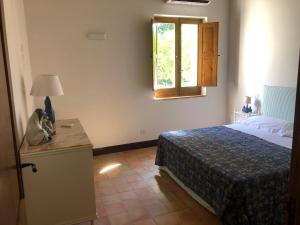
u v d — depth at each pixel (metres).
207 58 4.86
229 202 2.21
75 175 2.20
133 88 4.49
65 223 2.23
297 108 0.63
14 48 2.33
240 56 4.84
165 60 4.76
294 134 0.64
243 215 2.17
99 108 4.30
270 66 4.22
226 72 5.21
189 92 5.09
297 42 3.74
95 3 4.02
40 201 2.13
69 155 2.15
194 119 5.09
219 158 2.71
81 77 4.12
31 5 3.69
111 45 4.21
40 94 2.60
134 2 4.25
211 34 4.75
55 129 2.71
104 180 3.43
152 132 4.77
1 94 1.03
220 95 5.25
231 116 5.23
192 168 2.85
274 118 4.01
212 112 5.24
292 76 3.86
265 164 2.51
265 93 4.30
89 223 2.50
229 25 5.05
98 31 4.10
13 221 0.98
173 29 4.72
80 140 2.34
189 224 2.47
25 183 2.07
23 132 2.49
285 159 2.62
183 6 4.62
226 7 4.99
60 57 3.95
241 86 4.89
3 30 1.27
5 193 0.89
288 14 3.84
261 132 3.62
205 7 4.80
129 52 4.36
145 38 4.43
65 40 3.94
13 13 2.46
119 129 4.50
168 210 2.71
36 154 2.05
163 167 3.65
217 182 2.41
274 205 2.28
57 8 3.83
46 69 3.91
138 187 3.23
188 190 3.02
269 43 4.20
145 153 4.43
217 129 3.82
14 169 1.24
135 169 3.77
